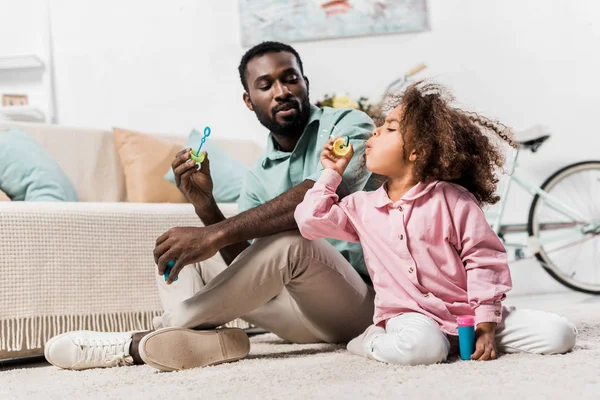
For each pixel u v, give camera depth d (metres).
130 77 3.69
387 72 3.67
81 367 1.37
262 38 3.69
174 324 1.32
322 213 1.29
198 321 1.31
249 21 3.69
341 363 1.19
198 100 3.70
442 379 0.96
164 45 3.70
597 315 2.01
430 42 3.66
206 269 1.58
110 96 3.68
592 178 3.65
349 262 1.53
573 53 3.66
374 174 1.53
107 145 2.86
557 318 1.17
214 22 3.71
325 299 1.41
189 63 3.70
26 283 1.71
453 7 3.67
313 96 3.69
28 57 3.56
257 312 1.60
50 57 3.67
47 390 1.12
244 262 1.31
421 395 0.86
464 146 1.28
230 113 3.70
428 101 1.28
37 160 2.51
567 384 0.88
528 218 3.34
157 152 2.85
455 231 1.23
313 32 3.67
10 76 3.66
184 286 1.51
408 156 1.27
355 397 0.87
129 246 1.92
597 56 3.65
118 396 1.00
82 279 1.81
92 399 0.99
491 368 1.03
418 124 1.25
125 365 1.37
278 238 1.31
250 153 3.21
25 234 1.73
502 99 3.66
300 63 1.67
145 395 0.99
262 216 1.30
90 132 2.83
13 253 1.70
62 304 1.77
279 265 1.30
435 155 1.25
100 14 3.70
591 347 1.26
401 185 1.30
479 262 1.19
